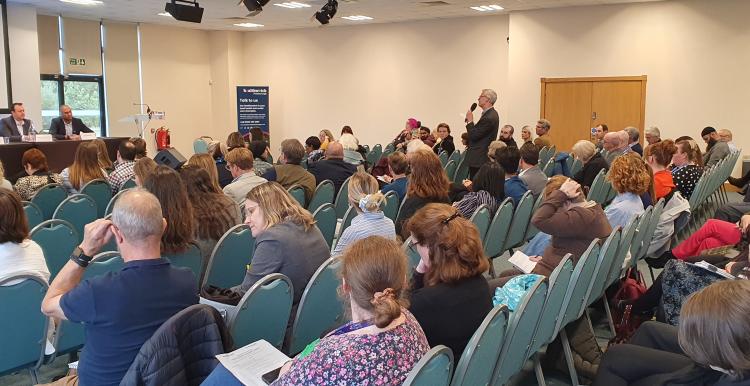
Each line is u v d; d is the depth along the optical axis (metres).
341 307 2.70
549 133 11.30
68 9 11.24
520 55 11.38
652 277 4.54
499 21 11.86
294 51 14.32
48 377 3.07
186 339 1.83
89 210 4.62
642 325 2.61
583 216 3.14
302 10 11.46
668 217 4.39
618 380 2.35
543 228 3.19
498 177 4.29
